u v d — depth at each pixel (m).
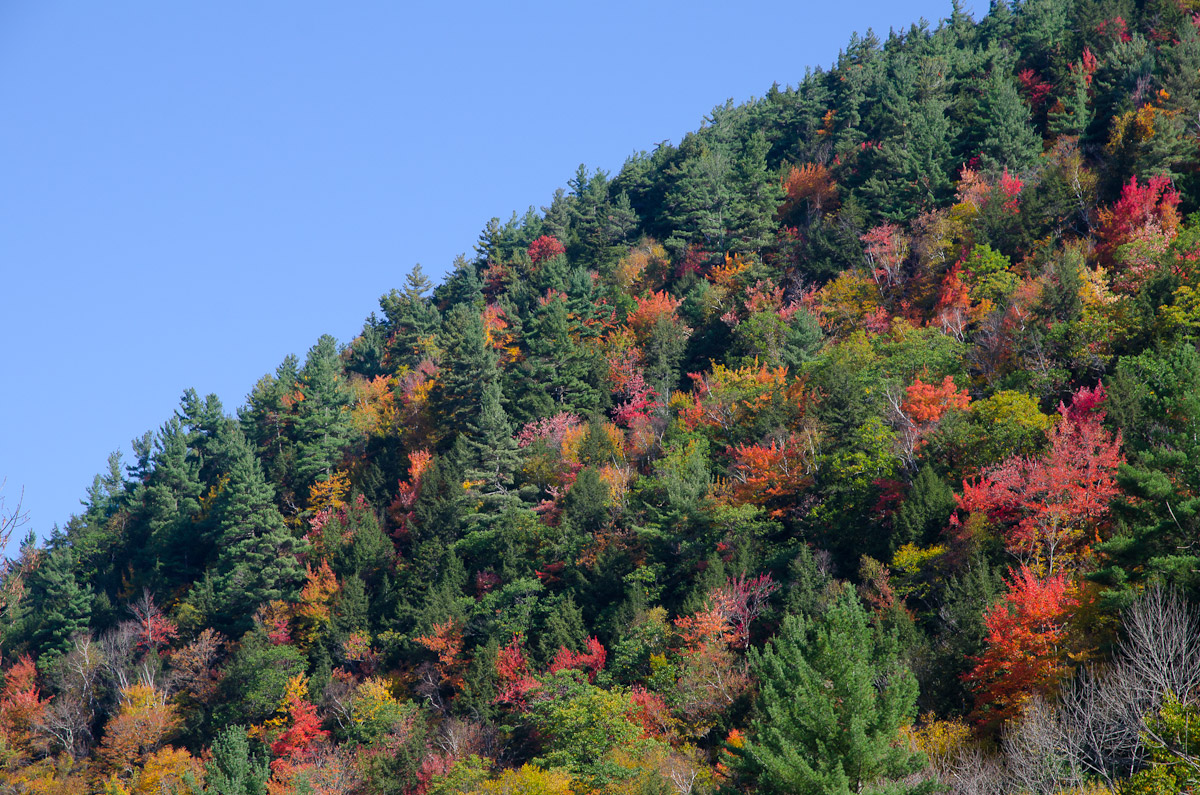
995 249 71.06
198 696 59.75
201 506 86.12
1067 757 22.84
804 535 49.62
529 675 48.09
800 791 23.73
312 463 80.69
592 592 52.88
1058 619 31.92
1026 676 31.12
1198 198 64.88
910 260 78.00
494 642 50.97
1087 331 51.19
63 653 69.81
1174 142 66.62
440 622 55.47
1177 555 28.16
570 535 57.66
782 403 58.19
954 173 86.25
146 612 71.12
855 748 24.00
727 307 85.88
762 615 43.47
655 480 57.09
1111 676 25.25
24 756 59.31
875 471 48.53
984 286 64.25
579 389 80.44
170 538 82.06
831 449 52.06
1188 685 22.27
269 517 69.75
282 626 63.66
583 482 60.19
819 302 78.31
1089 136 81.12
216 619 68.00
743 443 57.69
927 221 78.06
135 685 61.44
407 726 48.91
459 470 71.25
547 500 66.25
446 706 52.62
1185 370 39.97
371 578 66.50
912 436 48.19
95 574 83.94
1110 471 38.50
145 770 53.44
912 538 42.50
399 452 83.06
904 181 83.69
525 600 54.53
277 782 48.38
